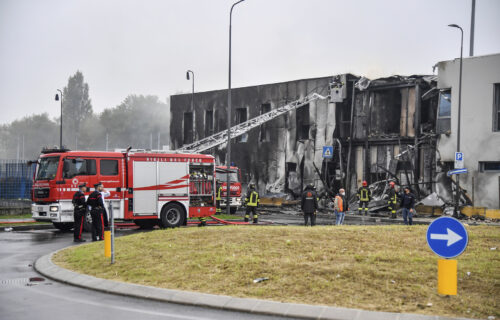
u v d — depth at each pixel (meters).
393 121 33.94
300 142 37.84
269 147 39.38
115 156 18.33
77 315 6.92
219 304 7.34
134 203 18.36
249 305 7.19
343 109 36.50
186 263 9.55
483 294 7.28
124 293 8.21
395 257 9.12
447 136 30.70
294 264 8.91
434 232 7.23
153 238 12.47
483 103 29.36
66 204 17.89
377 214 30.55
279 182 38.69
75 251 12.09
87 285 8.83
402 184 33.06
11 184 27.08
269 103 40.06
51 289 8.73
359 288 7.66
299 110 38.16
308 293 7.61
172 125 45.91
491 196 29.02
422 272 8.26
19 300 7.85
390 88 33.91
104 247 11.88
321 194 36.34
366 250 9.93
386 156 34.06
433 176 31.52
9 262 11.71
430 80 32.44
